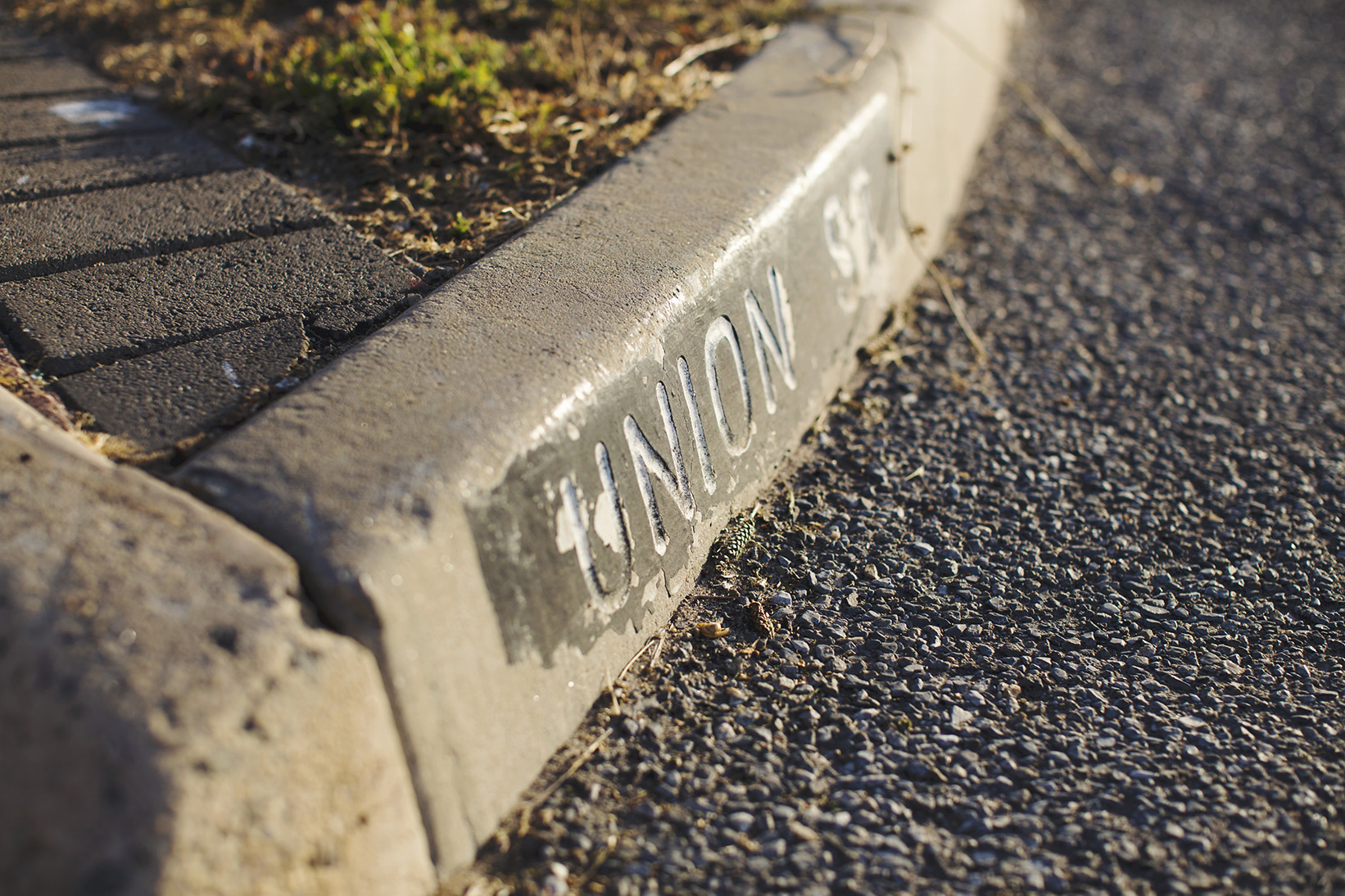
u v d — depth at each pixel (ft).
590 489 6.66
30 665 4.59
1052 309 12.89
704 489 8.10
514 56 12.58
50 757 4.48
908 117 13.34
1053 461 9.87
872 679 7.26
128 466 5.94
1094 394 11.09
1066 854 5.96
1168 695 7.21
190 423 6.46
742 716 6.89
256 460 5.67
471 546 5.65
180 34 13.52
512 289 7.55
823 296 10.30
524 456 6.05
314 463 5.64
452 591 5.52
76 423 6.39
